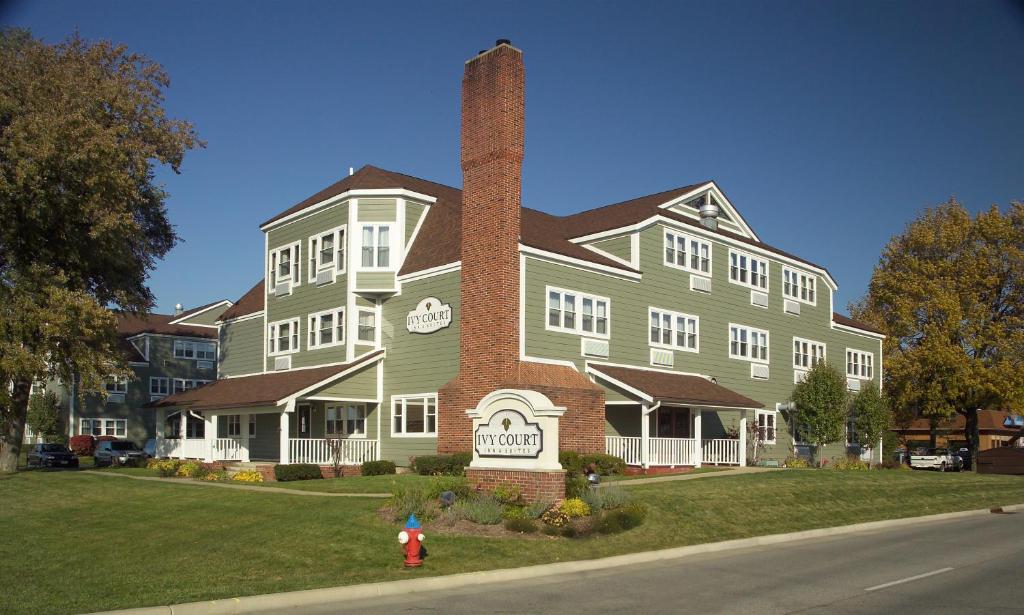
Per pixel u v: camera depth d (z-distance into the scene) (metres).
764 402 39.03
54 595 12.05
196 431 45.22
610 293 31.56
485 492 18.88
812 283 43.62
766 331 39.69
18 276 32.31
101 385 33.31
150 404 39.97
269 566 14.12
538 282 28.70
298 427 35.84
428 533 16.31
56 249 34.06
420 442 30.17
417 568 13.88
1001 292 50.69
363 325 32.28
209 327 65.19
